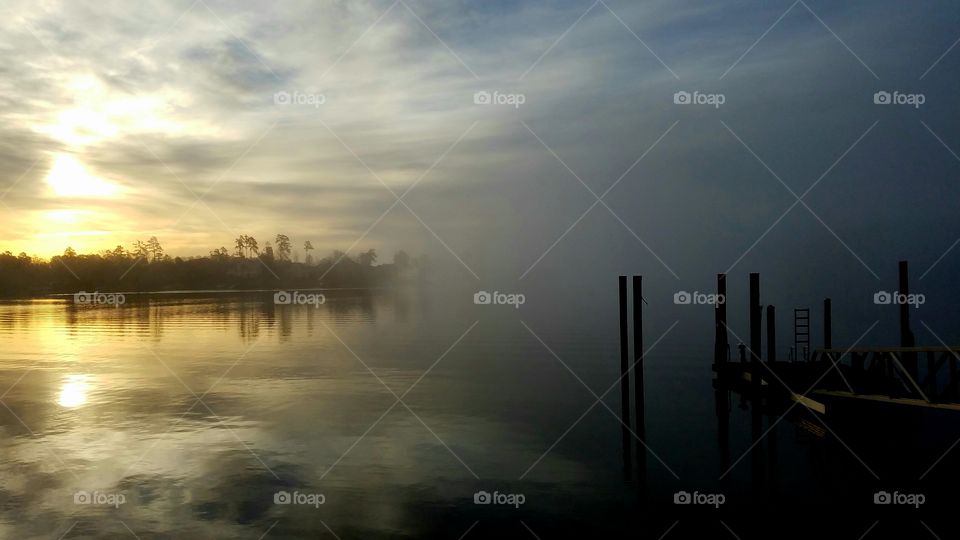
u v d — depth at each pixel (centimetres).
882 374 2152
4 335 5234
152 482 1681
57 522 1427
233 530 1389
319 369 3594
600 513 1491
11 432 2175
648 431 2203
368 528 1401
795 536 1375
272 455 1919
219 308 8800
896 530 1394
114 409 2545
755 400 2528
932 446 1956
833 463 1841
